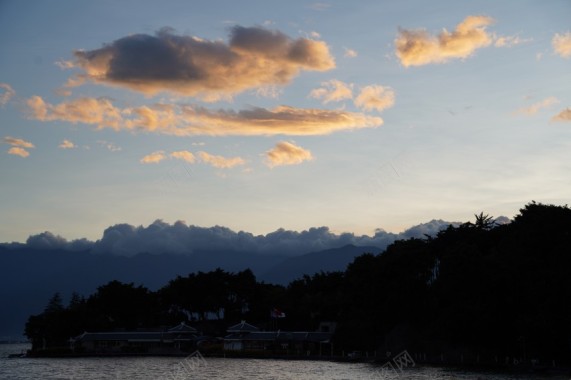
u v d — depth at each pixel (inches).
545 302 4645.7
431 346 5802.2
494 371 4714.6
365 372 4840.1
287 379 4365.2
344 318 7135.8
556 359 4795.8
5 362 6505.9
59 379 4542.3
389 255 6510.8
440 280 5644.7
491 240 6235.2
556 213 5049.2
